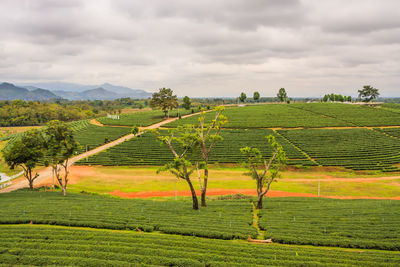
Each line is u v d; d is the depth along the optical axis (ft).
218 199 166.81
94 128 426.10
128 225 102.99
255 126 401.49
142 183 208.44
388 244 88.69
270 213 126.52
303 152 294.66
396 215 120.16
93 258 76.13
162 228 100.22
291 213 125.90
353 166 248.32
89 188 195.62
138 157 276.62
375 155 276.82
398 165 255.50
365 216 119.34
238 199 164.25
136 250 80.59
